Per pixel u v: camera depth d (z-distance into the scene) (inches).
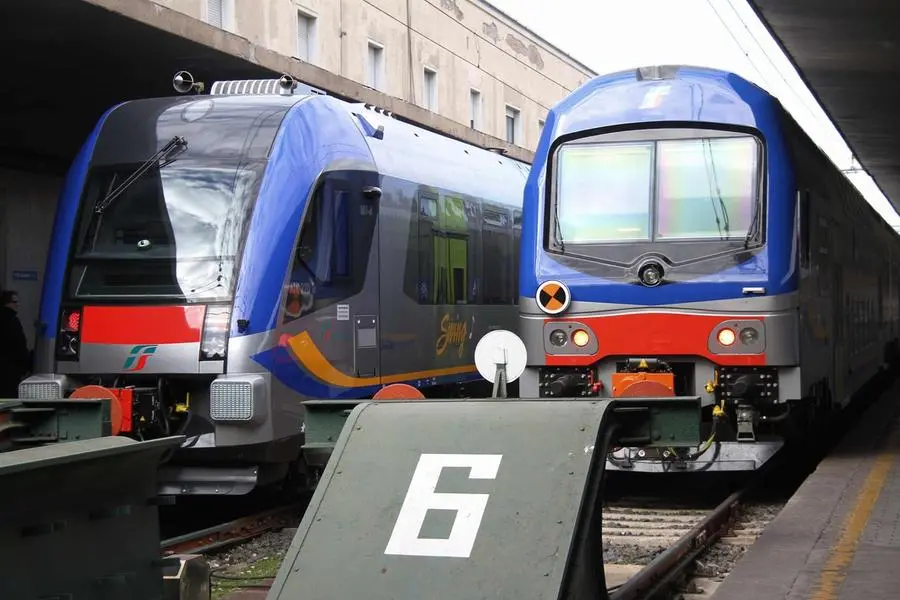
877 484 361.7
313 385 390.0
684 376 384.8
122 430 349.1
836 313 497.7
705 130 390.0
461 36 1099.3
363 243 426.6
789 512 315.3
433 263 492.1
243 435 357.7
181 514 416.2
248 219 374.0
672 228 386.0
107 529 183.8
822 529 291.1
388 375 445.1
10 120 591.5
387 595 172.7
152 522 199.8
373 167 438.0
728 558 304.5
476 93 1147.3
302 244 387.2
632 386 356.8
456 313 516.7
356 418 201.9
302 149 394.9
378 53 960.9
